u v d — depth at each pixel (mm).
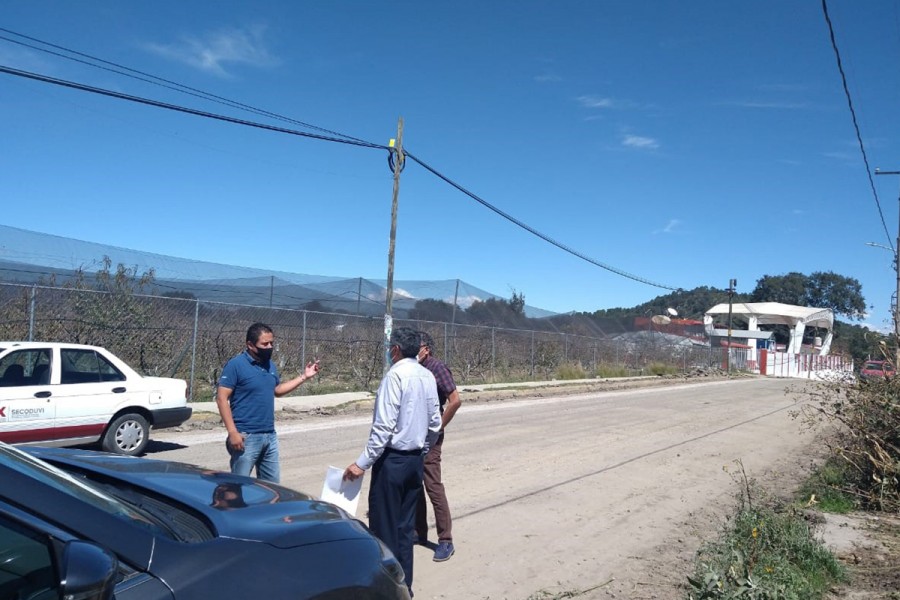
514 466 10070
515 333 30531
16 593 2111
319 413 15633
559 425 15094
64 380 9148
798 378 49875
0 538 2234
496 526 7023
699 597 4965
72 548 1975
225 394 5398
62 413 8953
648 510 8023
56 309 14734
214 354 18109
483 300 30953
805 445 13727
